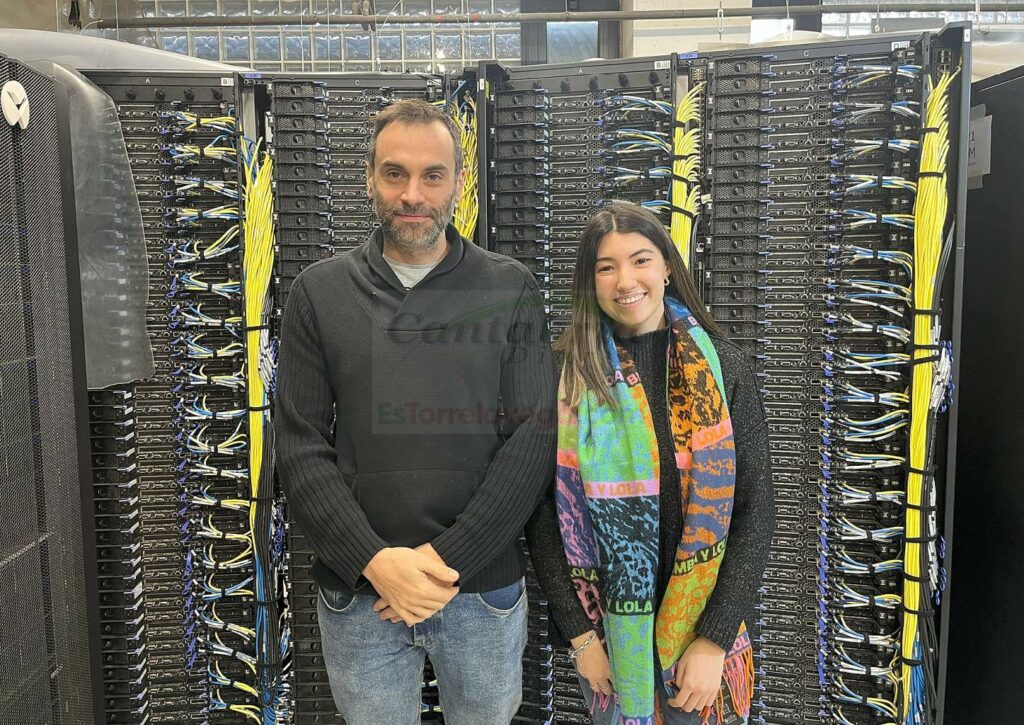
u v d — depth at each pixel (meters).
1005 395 1.88
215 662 1.90
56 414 1.49
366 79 1.78
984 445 1.96
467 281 1.33
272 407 1.79
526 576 1.82
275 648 1.82
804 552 1.77
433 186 1.27
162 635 1.89
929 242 1.58
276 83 1.74
